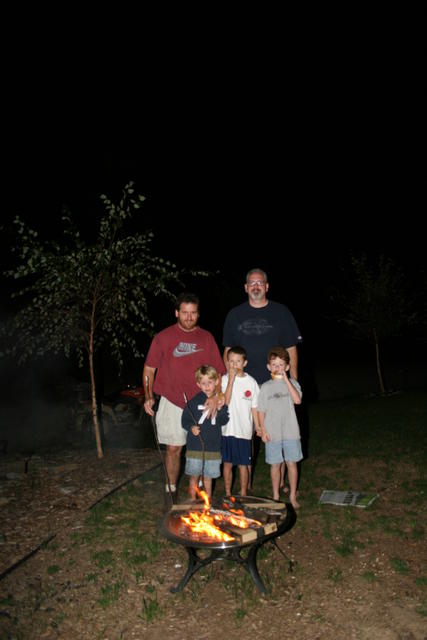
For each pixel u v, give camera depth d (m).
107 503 5.69
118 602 3.97
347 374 21.84
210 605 3.92
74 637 3.62
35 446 10.77
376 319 16.58
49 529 5.11
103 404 11.76
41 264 7.30
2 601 3.98
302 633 3.59
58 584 4.21
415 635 3.49
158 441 5.37
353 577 4.19
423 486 5.95
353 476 6.49
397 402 12.43
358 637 3.52
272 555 4.57
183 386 5.32
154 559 4.55
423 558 4.40
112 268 7.61
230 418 5.54
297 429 5.48
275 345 5.62
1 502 5.77
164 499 5.82
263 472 6.79
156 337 5.36
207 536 3.76
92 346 7.88
